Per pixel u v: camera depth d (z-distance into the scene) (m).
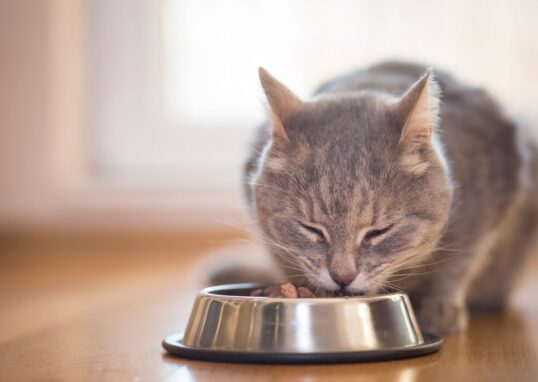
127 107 1.50
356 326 0.53
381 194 0.63
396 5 1.43
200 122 1.50
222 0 1.48
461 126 0.75
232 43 1.49
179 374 0.51
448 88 0.79
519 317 0.81
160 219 1.44
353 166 0.64
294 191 0.65
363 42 1.44
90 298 0.94
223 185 1.45
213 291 0.61
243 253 0.92
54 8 1.44
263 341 0.53
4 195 1.45
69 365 0.55
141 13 1.49
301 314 0.53
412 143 0.65
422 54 1.42
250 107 1.49
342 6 1.45
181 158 1.50
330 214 0.63
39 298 0.94
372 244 0.64
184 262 1.37
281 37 1.47
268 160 0.68
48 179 1.44
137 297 0.94
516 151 0.79
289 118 0.68
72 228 1.45
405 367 0.52
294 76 1.47
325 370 0.51
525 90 1.38
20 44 1.44
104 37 1.49
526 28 1.38
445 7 1.41
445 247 0.71
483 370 0.52
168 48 1.49
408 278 0.70
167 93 1.50
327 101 0.70
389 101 0.70
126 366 0.54
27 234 1.45
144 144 1.50
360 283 0.63
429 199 0.65
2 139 1.45
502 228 0.81
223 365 0.53
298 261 0.66
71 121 1.46
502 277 0.85
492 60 1.40
